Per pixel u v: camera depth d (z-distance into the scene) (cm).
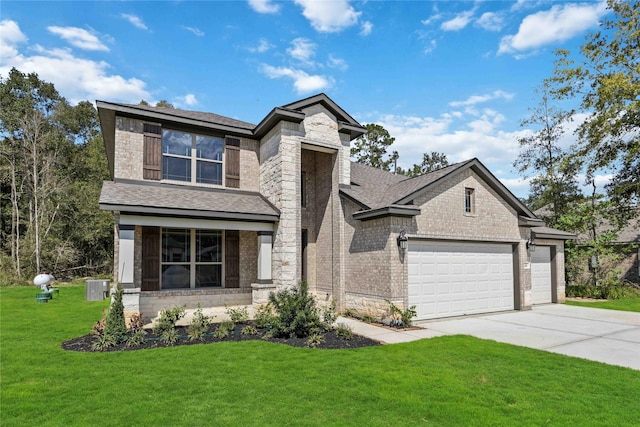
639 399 530
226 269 1293
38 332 973
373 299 1178
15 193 2988
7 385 579
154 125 1241
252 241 1354
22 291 2011
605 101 2008
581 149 2205
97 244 3105
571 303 1673
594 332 1005
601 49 2084
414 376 619
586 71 2123
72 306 1470
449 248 1271
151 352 769
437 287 1226
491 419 465
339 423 454
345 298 1316
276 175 1283
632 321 1182
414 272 1177
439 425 452
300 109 1312
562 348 825
